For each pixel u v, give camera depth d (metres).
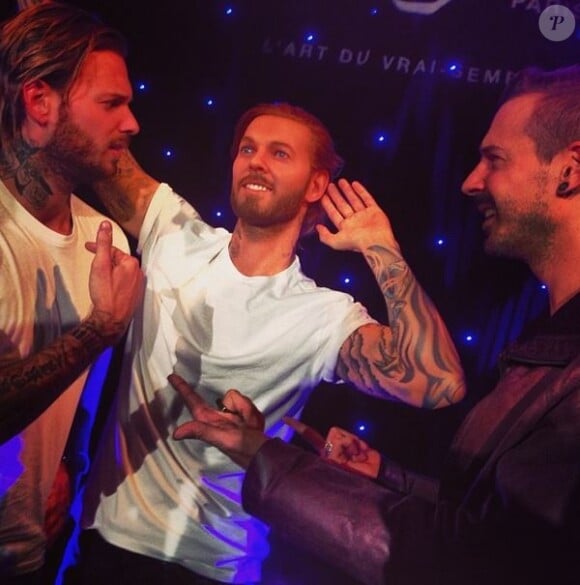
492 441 1.60
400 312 2.01
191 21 2.21
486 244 1.93
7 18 2.17
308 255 2.09
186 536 2.02
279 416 2.04
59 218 2.09
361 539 1.61
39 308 2.04
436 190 2.07
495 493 1.52
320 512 1.65
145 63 2.19
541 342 1.59
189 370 2.07
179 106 2.17
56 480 2.05
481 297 2.01
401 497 1.65
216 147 2.15
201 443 2.04
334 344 2.04
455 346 2.00
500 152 1.93
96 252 1.99
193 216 2.13
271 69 2.17
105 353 2.08
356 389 2.02
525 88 1.94
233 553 2.01
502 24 2.12
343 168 2.11
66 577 2.04
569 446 1.46
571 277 1.81
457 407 1.97
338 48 2.17
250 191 2.11
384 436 1.99
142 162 2.16
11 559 2.01
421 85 2.12
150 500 2.04
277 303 2.08
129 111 2.16
